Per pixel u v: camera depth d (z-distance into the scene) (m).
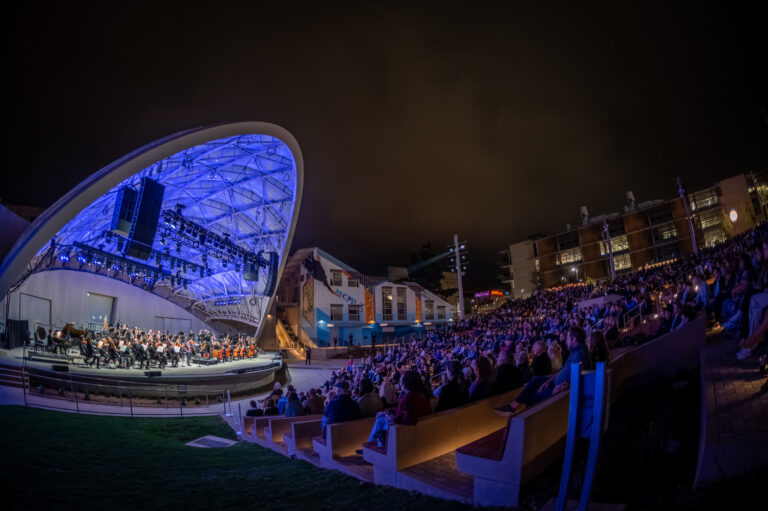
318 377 37.66
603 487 3.83
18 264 23.77
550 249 85.06
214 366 31.78
